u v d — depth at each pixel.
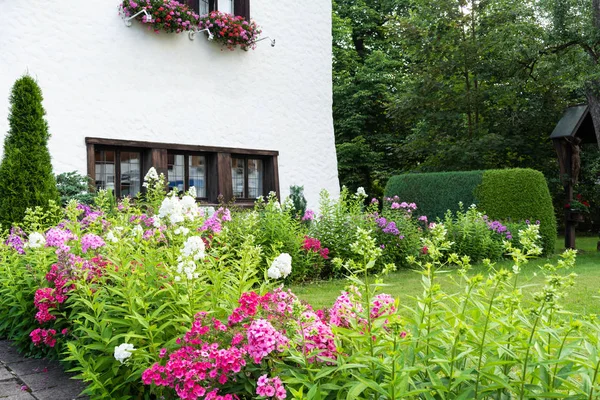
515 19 14.97
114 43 9.39
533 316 2.13
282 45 11.84
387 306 2.37
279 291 2.79
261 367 2.36
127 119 9.51
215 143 10.66
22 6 8.43
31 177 6.98
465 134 16.67
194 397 2.28
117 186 9.49
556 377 1.98
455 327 2.10
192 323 2.75
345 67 22.20
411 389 2.10
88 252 3.84
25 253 4.70
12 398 3.16
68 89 8.85
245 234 6.62
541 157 16.83
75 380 3.47
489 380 2.06
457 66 15.91
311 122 12.33
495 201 11.35
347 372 2.15
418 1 16.52
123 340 2.97
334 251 7.68
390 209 9.73
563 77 13.43
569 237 12.72
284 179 11.73
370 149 21.77
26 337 4.09
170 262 3.35
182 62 10.25
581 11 12.45
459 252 9.31
